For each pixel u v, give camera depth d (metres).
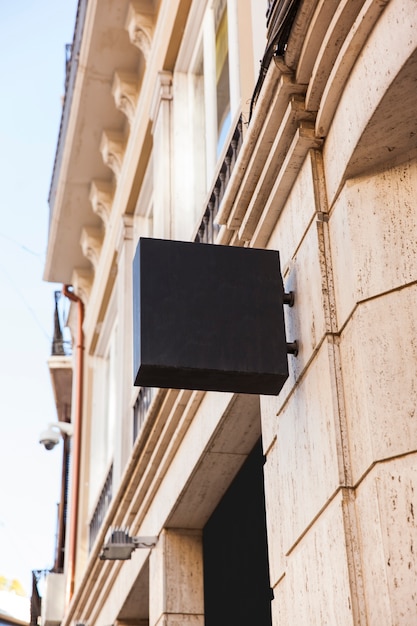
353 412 4.25
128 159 11.27
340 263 4.55
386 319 4.20
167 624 7.80
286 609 4.75
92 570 10.55
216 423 6.65
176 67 9.54
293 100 4.80
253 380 4.69
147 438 8.17
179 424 7.46
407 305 4.17
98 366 13.78
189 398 7.17
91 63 11.34
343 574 4.05
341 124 4.58
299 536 4.62
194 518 8.00
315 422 4.53
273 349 4.73
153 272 4.71
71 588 13.21
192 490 7.52
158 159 9.38
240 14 6.96
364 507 4.04
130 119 11.27
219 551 8.98
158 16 10.02
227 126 7.78
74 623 12.02
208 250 4.84
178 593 7.91
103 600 10.66
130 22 10.57
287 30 4.70
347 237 4.48
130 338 10.88
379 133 4.33
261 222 5.41
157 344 4.57
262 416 5.43
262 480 8.44
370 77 4.25
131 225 11.26
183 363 4.56
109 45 11.14
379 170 4.49
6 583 20.81
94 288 13.61
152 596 8.23
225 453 6.99
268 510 5.14
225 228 5.86
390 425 4.00
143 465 8.45
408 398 4.01
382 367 4.12
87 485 13.44
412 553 3.77
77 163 12.60
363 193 4.48
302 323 4.80
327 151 4.80
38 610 14.19
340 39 4.44
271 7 4.91
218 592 9.04
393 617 3.73
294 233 5.05
